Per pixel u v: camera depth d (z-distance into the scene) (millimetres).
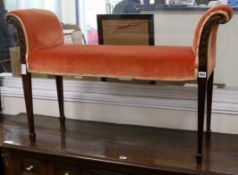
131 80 2104
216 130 1947
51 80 2262
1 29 2342
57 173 1722
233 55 1967
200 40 1392
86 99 2154
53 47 1790
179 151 1677
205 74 1423
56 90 2184
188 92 1998
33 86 2283
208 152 1660
